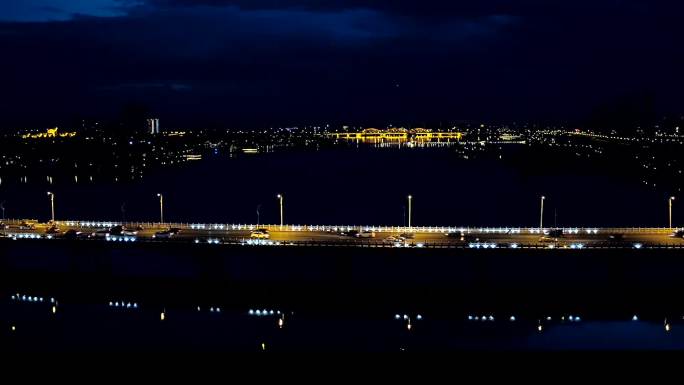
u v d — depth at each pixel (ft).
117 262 469.16
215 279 390.83
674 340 298.15
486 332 312.50
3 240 415.23
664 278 404.57
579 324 324.80
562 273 433.07
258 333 309.22
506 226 642.63
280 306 360.69
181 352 87.56
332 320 335.47
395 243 382.22
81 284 391.24
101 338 299.17
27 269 433.48
